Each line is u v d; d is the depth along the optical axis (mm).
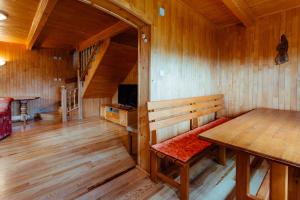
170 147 1885
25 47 5332
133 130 2592
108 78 5078
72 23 3531
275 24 2863
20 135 3682
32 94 5512
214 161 2467
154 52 2105
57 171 2193
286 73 2795
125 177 2064
